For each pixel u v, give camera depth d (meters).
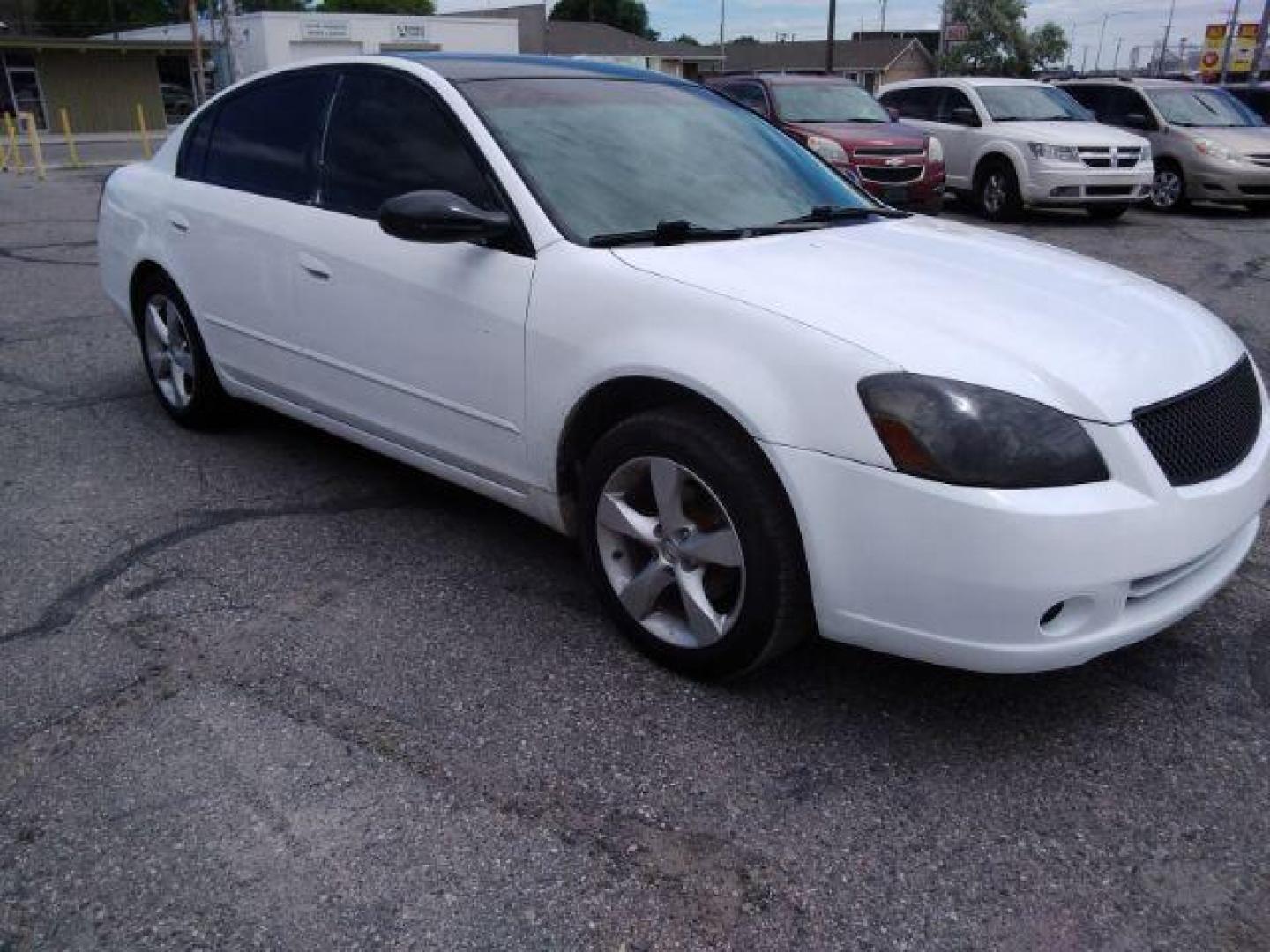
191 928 2.10
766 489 2.62
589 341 2.91
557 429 3.04
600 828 2.38
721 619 2.80
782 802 2.47
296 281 3.84
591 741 2.68
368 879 2.22
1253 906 2.19
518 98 3.55
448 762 2.59
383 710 2.79
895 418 2.41
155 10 76.50
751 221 3.44
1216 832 2.40
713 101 4.11
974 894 2.21
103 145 32.38
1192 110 14.29
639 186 3.39
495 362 3.18
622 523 2.96
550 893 2.19
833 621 2.60
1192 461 2.61
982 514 2.34
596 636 3.17
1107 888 2.24
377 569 3.58
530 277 3.07
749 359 2.61
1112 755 2.66
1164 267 9.67
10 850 2.29
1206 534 2.56
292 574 3.54
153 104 42.59
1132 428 2.47
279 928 2.10
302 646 3.10
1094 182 12.49
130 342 6.62
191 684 2.90
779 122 12.43
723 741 2.69
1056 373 2.48
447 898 2.17
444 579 3.51
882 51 67.44
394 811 2.42
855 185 4.12
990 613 2.39
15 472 4.43
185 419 4.84
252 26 38.34
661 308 2.79
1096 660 3.07
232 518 3.97
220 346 4.39
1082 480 2.40
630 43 65.56
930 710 2.83
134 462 4.55
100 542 3.77
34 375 5.87
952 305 2.73
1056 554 2.34
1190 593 2.68
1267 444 2.91
